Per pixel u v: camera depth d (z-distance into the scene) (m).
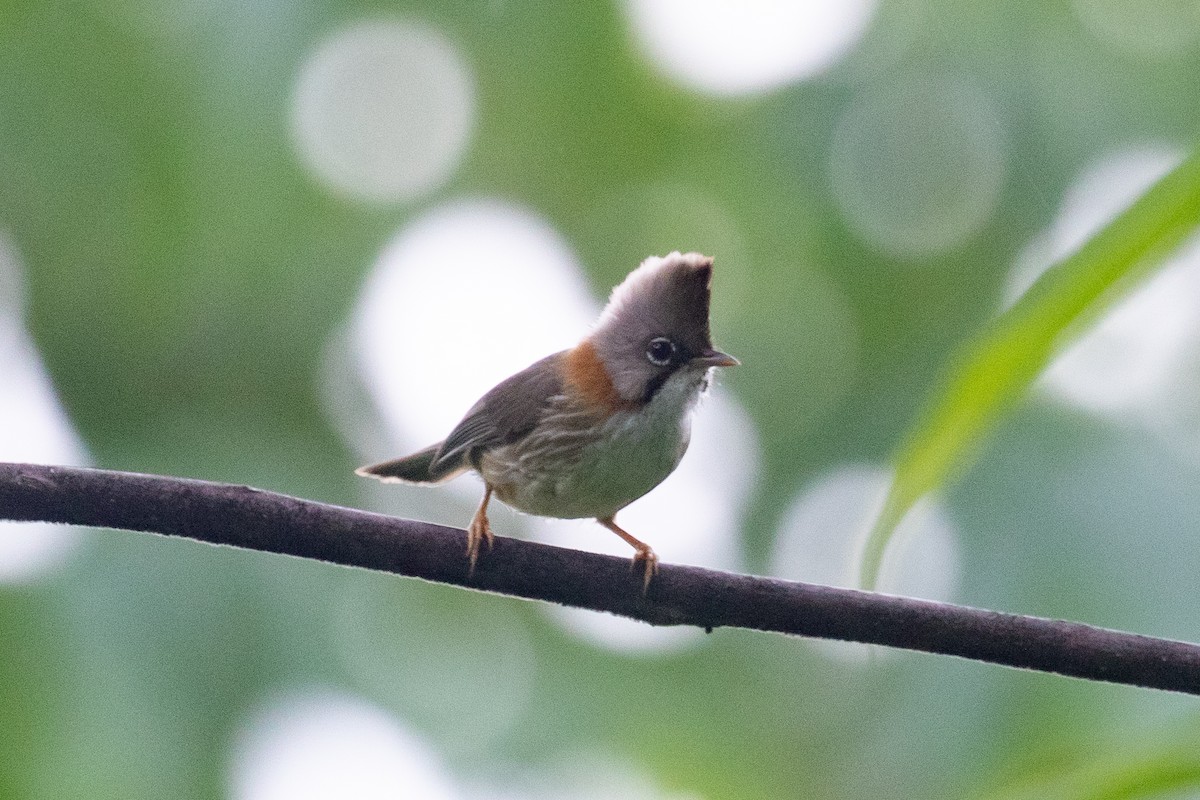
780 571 14.67
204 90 12.88
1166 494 9.88
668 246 15.99
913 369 14.57
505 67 15.06
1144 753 3.52
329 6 13.12
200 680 10.63
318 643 11.40
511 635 14.07
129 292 13.86
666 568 6.25
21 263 13.74
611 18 15.03
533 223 15.99
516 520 15.30
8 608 10.16
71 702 9.98
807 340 15.73
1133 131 13.02
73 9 13.27
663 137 15.73
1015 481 10.39
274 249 13.66
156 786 9.98
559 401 8.58
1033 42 13.52
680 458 8.73
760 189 14.91
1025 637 5.78
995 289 14.02
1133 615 9.57
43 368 14.13
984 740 9.59
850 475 14.76
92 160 13.35
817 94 14.41
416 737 12.26
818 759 14.09
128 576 10.60
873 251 14.99
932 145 14.20
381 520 6.13
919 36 14.02
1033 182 13.47
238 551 11.16
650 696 14.05
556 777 13.35
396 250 14.74
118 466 13.90
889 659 11.33
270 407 14.48
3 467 5.78
